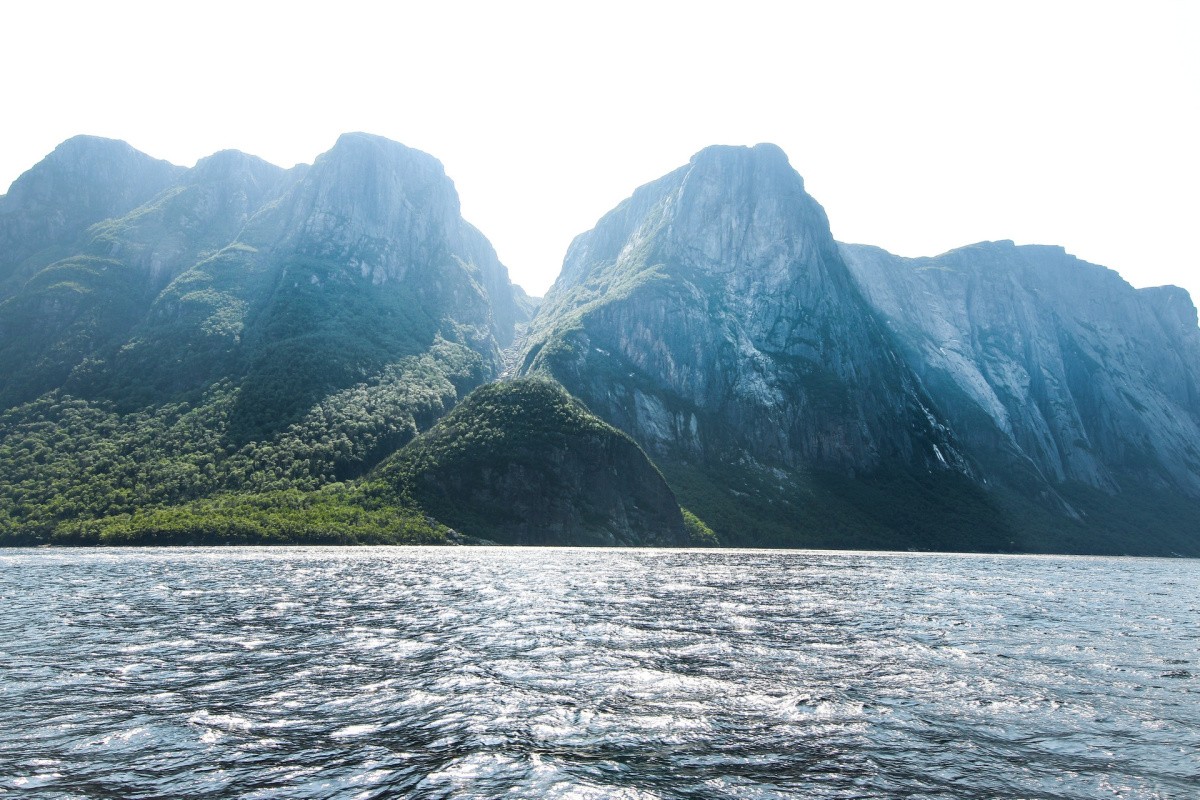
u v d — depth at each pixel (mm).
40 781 17672
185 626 39719
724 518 187625
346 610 46219
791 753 20672
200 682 27359
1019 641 39938
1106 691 28734
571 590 59656
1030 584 84438
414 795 17109
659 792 17672
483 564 89312
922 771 19562
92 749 20000
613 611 47125
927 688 28422
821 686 28141
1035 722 24312
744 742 21516
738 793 17719
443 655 32375
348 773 18469
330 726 22219
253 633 37656
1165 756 21172
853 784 18500
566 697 25797
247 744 20578
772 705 25359
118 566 82312
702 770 19188
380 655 32312
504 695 25891
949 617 49375
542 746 20703
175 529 129125
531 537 147375
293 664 30453
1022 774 19547
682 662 31734
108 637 36344
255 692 26000
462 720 22938
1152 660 35438
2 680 27391
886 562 127375
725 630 40438
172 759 19312
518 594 55875
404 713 23641
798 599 57344
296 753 19891
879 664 32469
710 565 98562
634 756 20109
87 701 24656
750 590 63625
